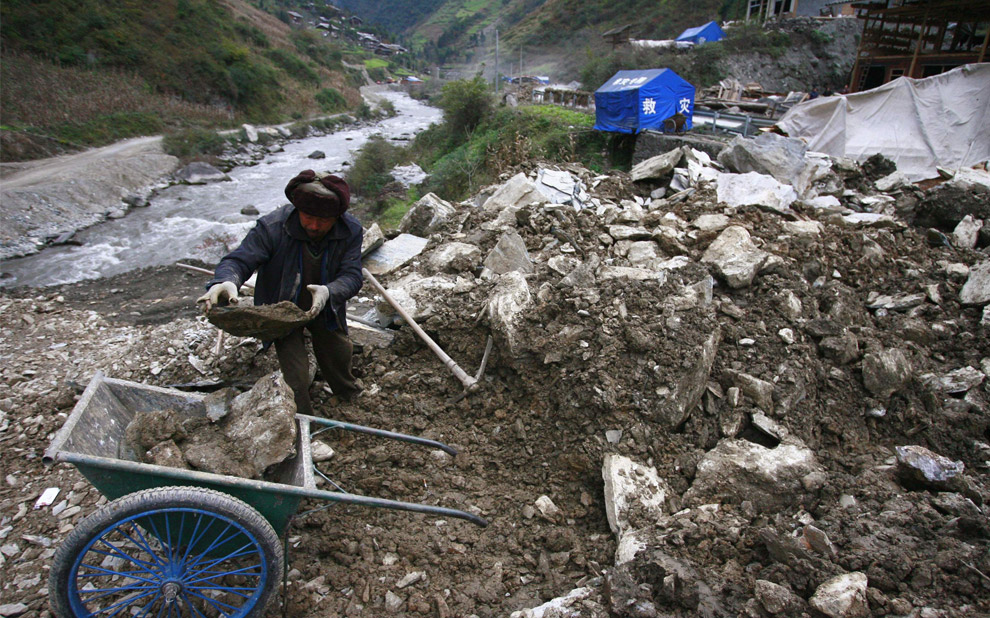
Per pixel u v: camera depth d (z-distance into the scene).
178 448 2.48
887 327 4.21
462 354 4.07
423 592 2.55
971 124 10.73
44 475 3.47
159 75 36.38
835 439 3.37
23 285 11.44
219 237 14.95
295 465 2.53
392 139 36.53
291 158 30.75
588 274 4.04
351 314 4.79
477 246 5.45
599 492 3.08
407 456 3.37
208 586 2.21
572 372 3.43
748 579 2.33
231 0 72.06
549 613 2.29
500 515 3.02
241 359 4.19
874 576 2.21
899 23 19.66
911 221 6.63
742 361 3.59
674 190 7.60
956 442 3.27
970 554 2.24
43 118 26.14
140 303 7.73
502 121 23.81
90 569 2.10
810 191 7.61
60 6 35.12
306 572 2.67
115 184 19.98
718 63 31.98
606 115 17.41
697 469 3.02
